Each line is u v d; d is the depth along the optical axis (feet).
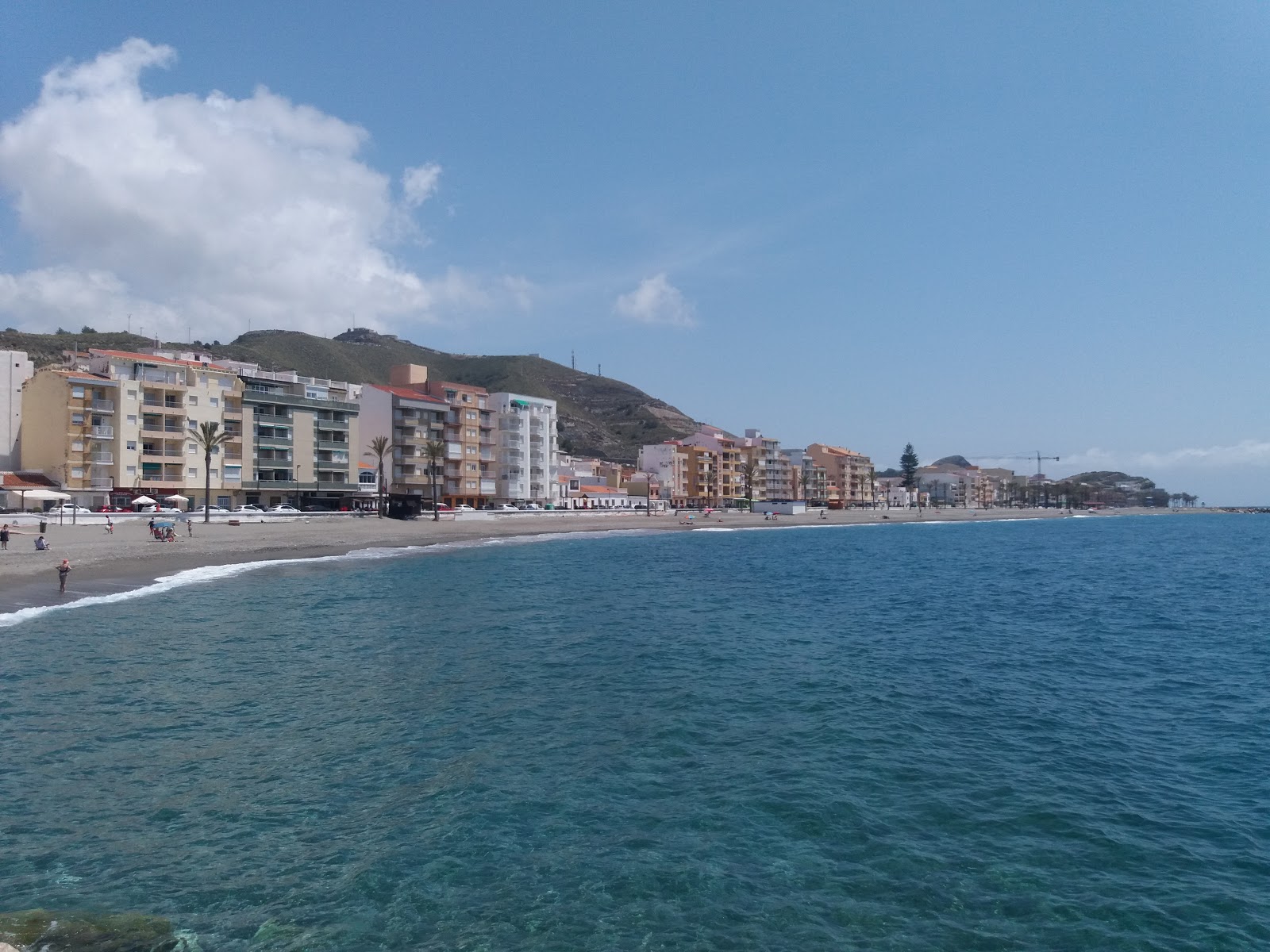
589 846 43.62
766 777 54.44
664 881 39.99
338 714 67.31
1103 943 35.37
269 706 69.26
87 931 34.14
